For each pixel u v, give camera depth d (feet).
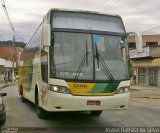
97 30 39.63
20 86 74.74
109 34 39.88
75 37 38.86
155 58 134.21
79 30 39.19
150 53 134.92
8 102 70.85
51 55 38.01
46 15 41.68
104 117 47.57
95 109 37.22
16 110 55.62
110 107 37.86
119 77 38.58
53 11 39.75
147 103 72.90
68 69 37.55
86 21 40.04
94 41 38.99
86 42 38.86
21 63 75.41
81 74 37.52
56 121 43.39
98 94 37.37
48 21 39.81
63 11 39.96
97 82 37.47
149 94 99.50
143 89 121.90
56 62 37.76
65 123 41.98
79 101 36.76
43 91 41.24
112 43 39.68
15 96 90.12
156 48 135.23
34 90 49.93
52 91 37.37
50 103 37.83
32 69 53.47
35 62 50.01
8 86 172.96
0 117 37.91
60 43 38.45
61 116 47.57
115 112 53.31
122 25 41.19
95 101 37.04
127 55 39.96
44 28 37.22
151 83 140.56
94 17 40.47
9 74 266.16
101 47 39.06
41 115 45.14
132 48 150.61
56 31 38.73
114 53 39.32
